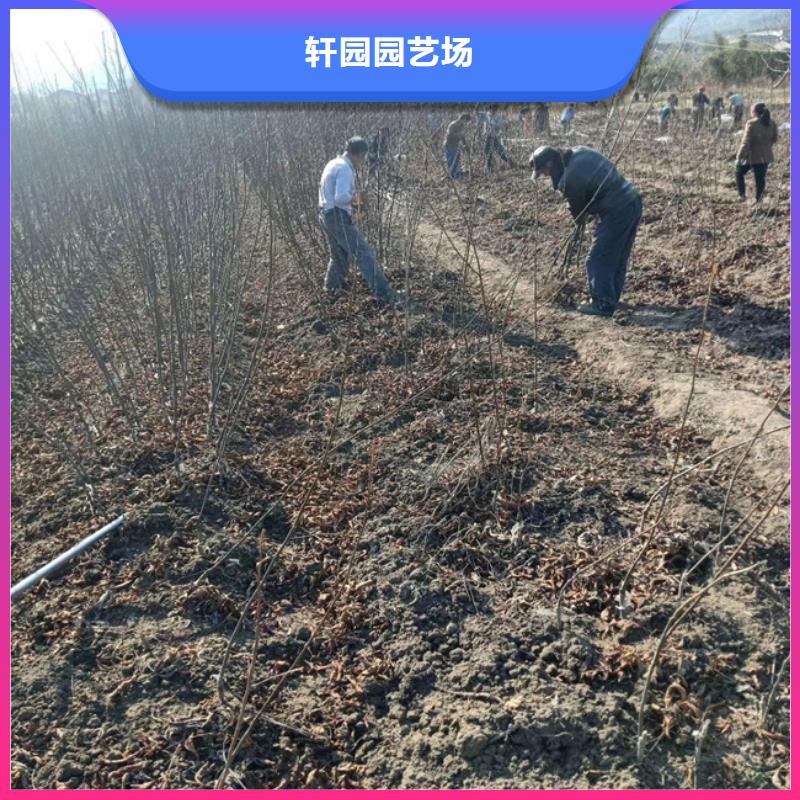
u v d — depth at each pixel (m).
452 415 4.54
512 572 3.25
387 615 3.05
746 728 2.49
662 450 4.14
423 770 2.42
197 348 5.40
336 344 5.64
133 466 4.03
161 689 2.71
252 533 3.53
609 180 5.81
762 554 3.23
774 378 4.92
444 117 7.93
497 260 7.73
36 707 2.63
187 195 5.14
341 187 6.05
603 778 2.35
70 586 3.20
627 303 6.59
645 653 2.75
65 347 5.65
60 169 5.75
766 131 8.84
